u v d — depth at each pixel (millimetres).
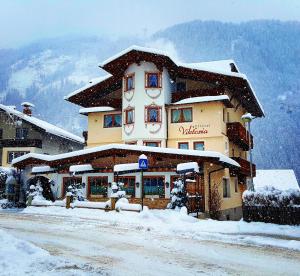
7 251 7973
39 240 10836
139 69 30266
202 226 14352
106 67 30953
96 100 33438
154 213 19141
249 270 7566
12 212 22094
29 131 43000
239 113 36188
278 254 9234
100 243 10477
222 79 29469
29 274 6668
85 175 25391
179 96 30391
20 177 28969
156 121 29297
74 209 20984
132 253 9062
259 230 13367
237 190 31969
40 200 23656
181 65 29969
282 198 14766
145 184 23438
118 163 24766
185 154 21797
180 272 7281
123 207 19344
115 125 32375
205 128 28734
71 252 9094
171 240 11117
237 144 33562
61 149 47375
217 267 7754
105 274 6996
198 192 22484
